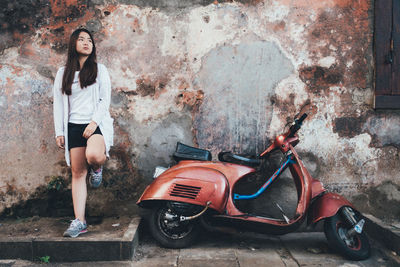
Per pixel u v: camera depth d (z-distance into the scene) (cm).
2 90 334
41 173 338
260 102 349
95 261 271
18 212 337
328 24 351
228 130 348
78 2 338
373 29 354
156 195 283
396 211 352
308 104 351
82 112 285
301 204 289
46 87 338
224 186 288
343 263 274
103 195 344
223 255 287
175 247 297
